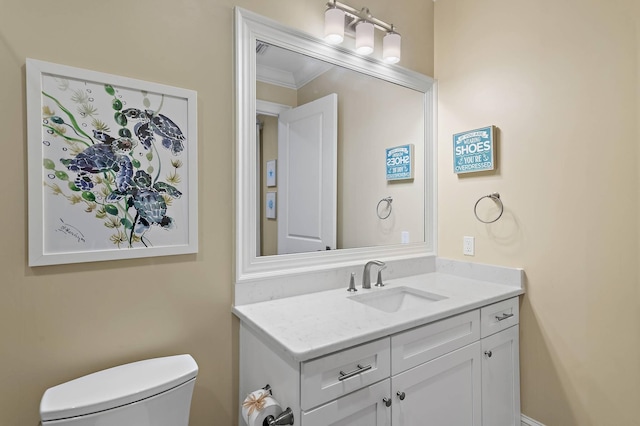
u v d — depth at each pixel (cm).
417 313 134
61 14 111
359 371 113
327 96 175
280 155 159
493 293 165
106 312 119
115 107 119
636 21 139
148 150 125
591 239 153
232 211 144
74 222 113
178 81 132
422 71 216
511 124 182
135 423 104
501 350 167
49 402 97
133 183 123
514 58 180
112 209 119
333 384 108
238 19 143
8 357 104
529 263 175
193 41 135
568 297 161
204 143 138
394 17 202
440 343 138
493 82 190
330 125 176
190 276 135
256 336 130
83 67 114
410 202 209
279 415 108
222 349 142
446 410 141
